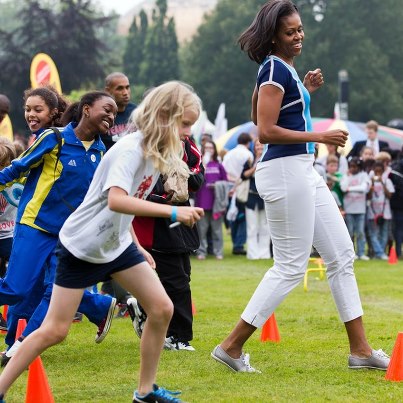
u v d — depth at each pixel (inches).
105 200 319.3
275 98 393.1
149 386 335.3
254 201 1016.9
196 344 484.1
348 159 1151.6
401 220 1068.5
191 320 469.4
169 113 313.7
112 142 564.7
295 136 392.2
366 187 1027.3
